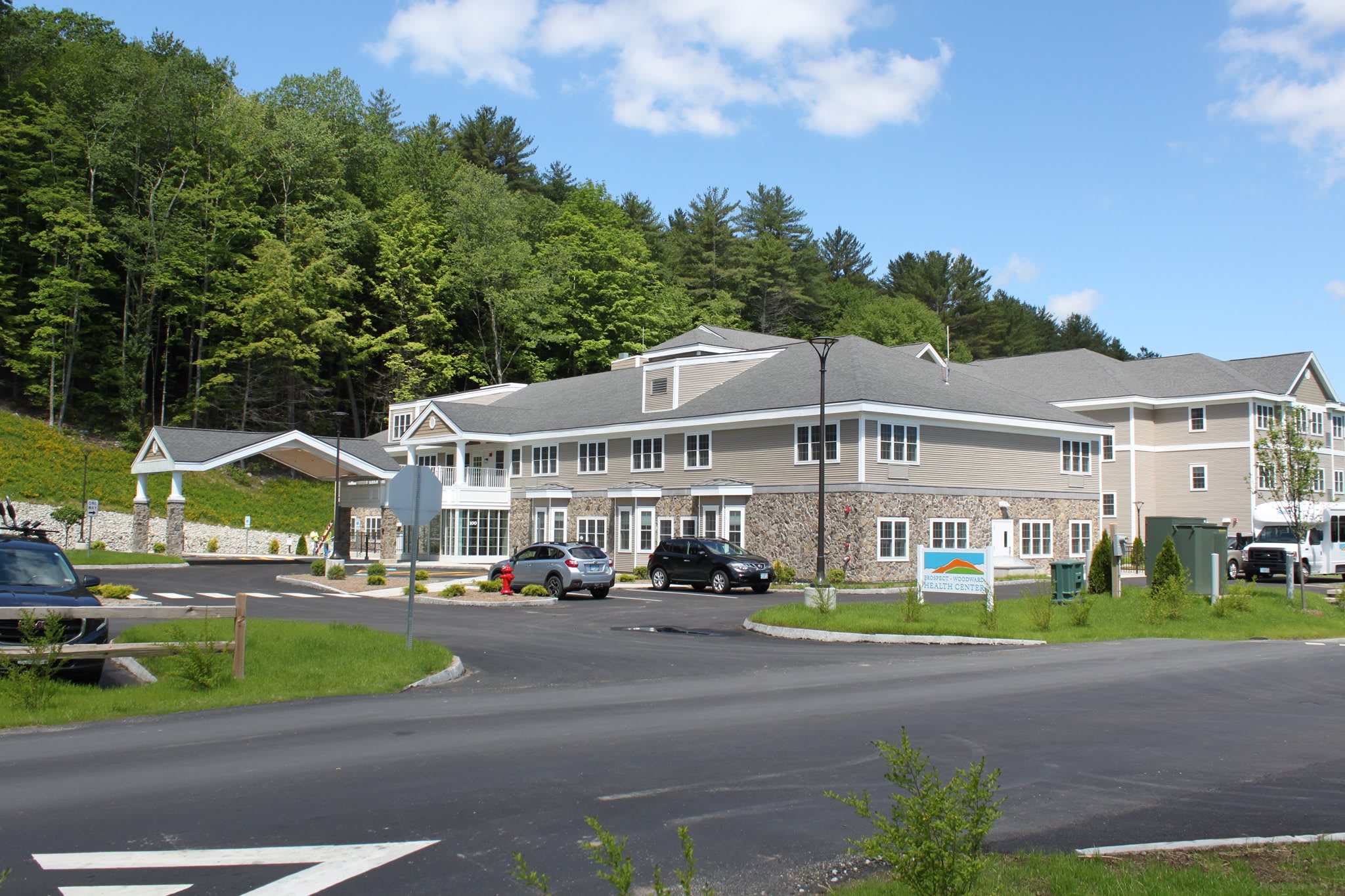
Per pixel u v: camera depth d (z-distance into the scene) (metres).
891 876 6.25
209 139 64.50
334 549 49.47
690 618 26.22
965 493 40.28
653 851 6.98
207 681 13.95
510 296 71.38
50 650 12.83
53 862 6.62
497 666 17.52
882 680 15.52
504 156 93.38
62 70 62.78
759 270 93.38
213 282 64.00
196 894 6.05
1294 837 7.24
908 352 48.97
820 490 26.12
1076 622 24.00
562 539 49.44
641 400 48.62
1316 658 18.86
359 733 11.14
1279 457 30.70
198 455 45.78
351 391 71.06
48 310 55.47
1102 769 9.52
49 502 49.62
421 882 6.31
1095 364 60.81
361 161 74.12
